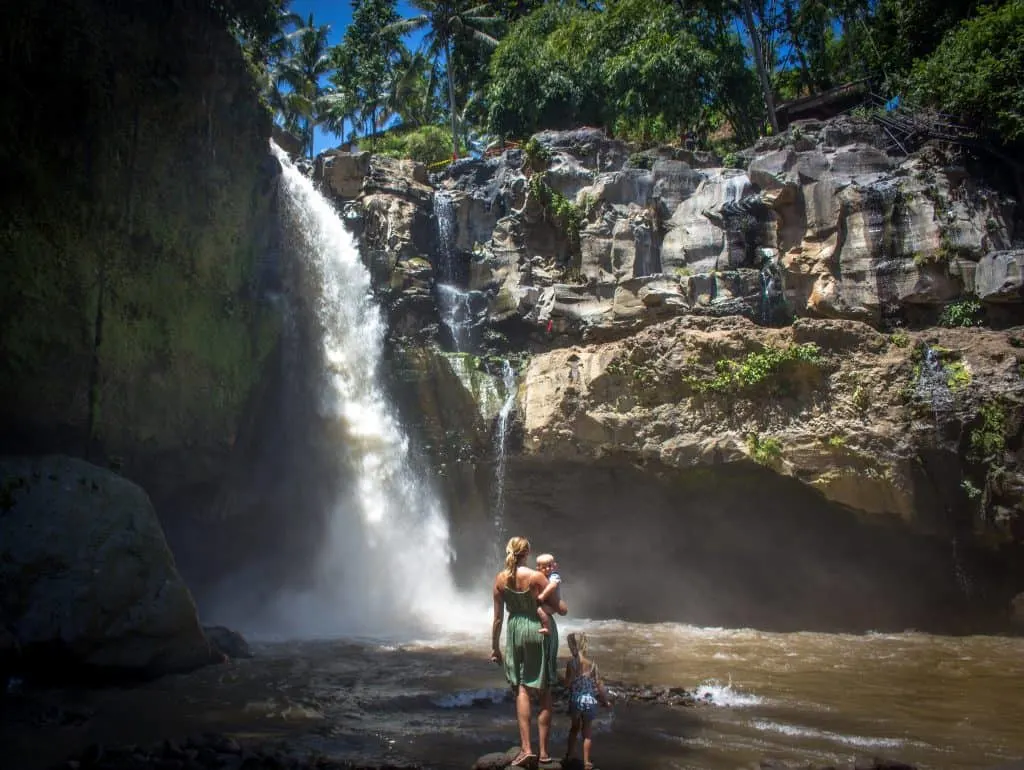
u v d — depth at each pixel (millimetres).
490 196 29359
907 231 22875
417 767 7645
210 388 18344
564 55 38844
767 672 13562
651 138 37906
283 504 21000
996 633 19156
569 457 22109
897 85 31766
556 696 10914
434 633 17969
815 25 41781
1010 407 19141
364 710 10172
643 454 21375
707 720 9812
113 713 9805
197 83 18203
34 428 14953
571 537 23406
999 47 25906
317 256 23953
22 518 11477
